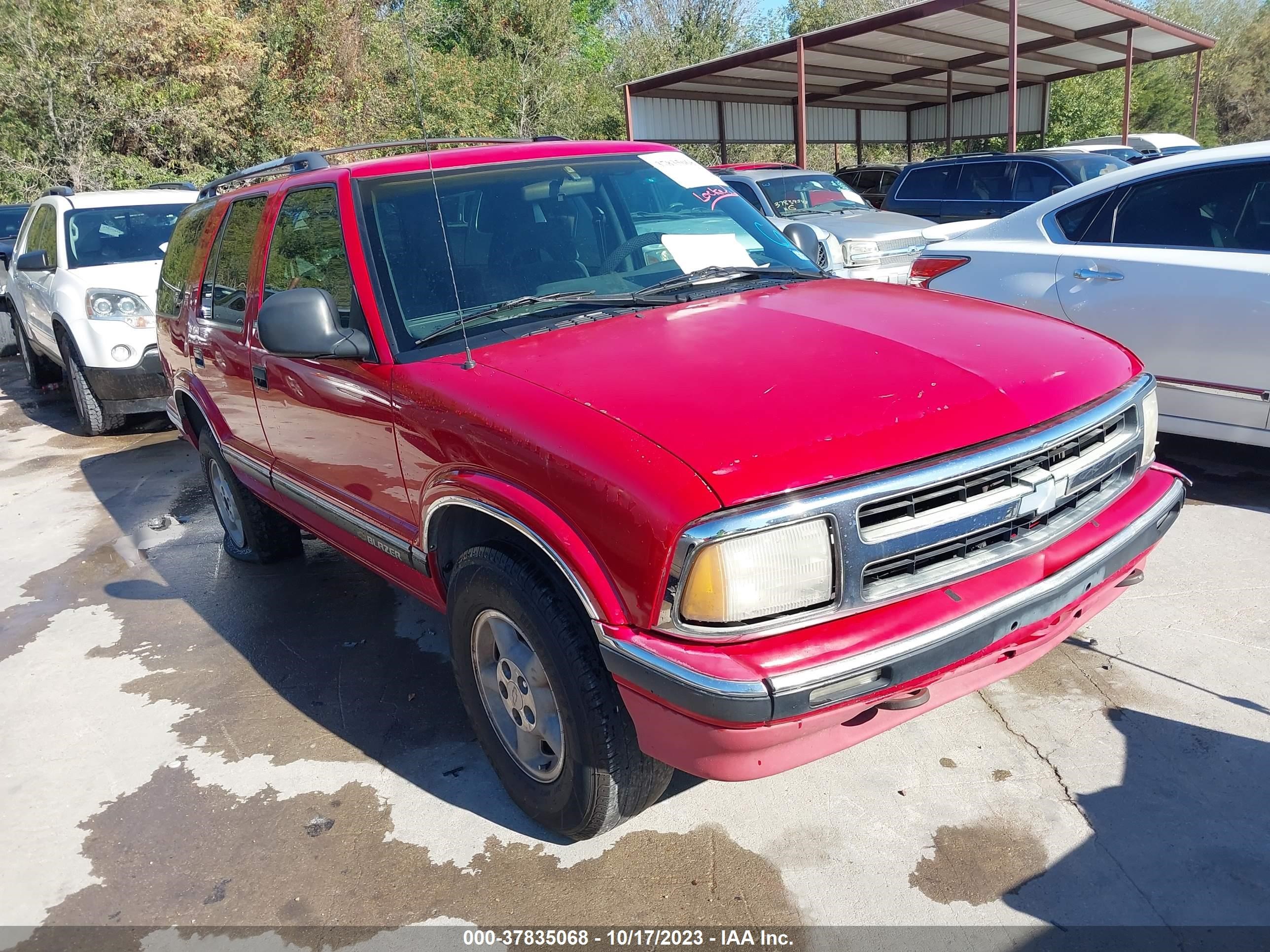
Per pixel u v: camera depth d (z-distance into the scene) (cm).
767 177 1198
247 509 473
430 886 260
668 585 205
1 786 324
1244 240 452
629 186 356
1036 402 239
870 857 256
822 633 209
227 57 2012
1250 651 335
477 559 258
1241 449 540
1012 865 248
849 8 3753
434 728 337
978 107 2628
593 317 296
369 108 2181
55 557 540
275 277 368
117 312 745
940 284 568
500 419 244
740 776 216
